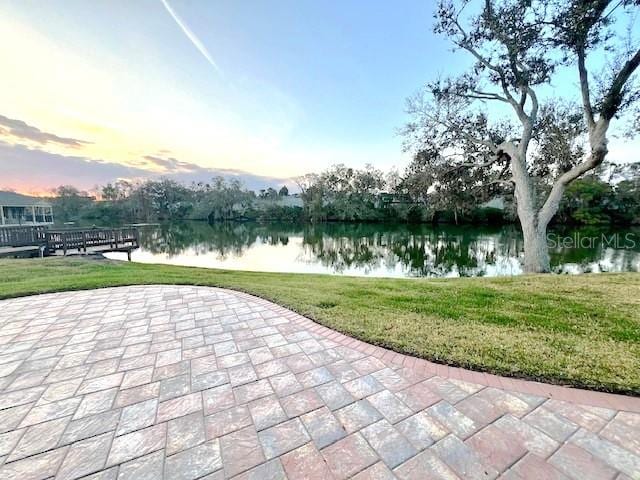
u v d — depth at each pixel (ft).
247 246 67.77
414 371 7.55
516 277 20.47
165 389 6.84
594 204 77.36
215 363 8.07
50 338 9.76
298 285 17.54
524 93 28.48
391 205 118.52
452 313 11.72
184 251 59.67
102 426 5.59
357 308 12.50
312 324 10.93
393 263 45.85
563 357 7.86
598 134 22.61
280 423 5.66
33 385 7.00
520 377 7.11
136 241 47.37
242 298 14.53
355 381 7.13
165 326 10.84
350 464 4.66
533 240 27.35
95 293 15.60
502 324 10.47
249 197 156.76
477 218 99.55
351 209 127.13
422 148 35.96
